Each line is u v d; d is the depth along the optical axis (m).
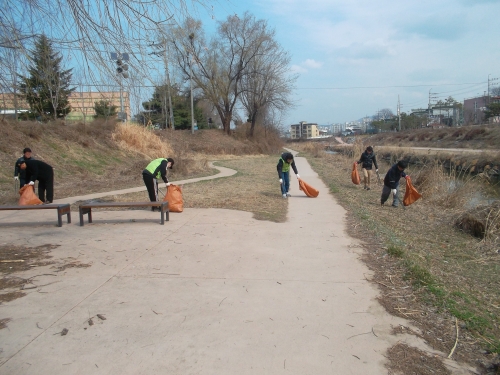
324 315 4.20
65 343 3.58
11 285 4.95
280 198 12.13
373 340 3.71
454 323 4.10
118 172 20.41
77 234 7.56
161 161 9.81
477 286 5.45
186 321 4.02
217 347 3.54
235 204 10.83
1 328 3.84
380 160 31.27
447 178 13.77
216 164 30.19
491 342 3.73
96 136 24.11
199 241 7.05
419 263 5.94
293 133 144.50
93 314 4.16
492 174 19.73
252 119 50.34
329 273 5.47
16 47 4.98
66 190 14.34
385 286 5.02
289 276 5.35
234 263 5.86
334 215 9.48
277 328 3.90
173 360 3.33
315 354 3.46
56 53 5.31
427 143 48.59
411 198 10.85
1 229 8.04
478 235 8.26
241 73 44.19
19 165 10.78
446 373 3.24
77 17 5.12
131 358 3.36
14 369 3.17
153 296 4.64
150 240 7.10
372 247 6.73
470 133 42.03
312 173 21.50
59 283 5.03
